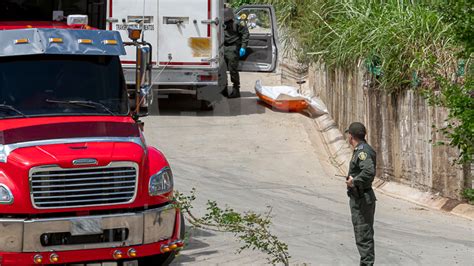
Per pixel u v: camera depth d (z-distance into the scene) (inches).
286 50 1483.8
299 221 772.6
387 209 852.0
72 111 577.0
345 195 899.4
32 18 689.0
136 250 537.3
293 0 1450.5
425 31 933.8
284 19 1456.7
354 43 1051.9
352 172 599.2
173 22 1225.4
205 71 1237.7
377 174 989.8
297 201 859.4
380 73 973.8
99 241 529.3
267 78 1566.2
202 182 924.0
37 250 515.5
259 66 1369.3
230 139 1133.7
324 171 1016.9
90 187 526.9
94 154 526.9
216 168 994.1
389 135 964.6
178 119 1235.9
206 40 1232.8
